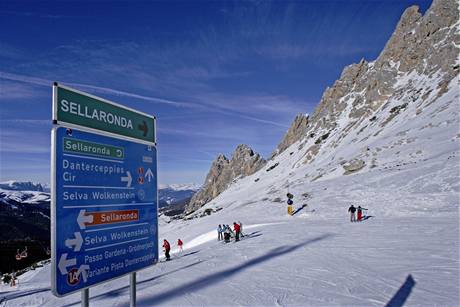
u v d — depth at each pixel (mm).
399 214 31281
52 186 3760
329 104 153375
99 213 4398
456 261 13117
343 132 109938
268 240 24062
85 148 4238
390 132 75938
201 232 40969
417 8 125812
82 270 4074
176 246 38688
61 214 3848
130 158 5051
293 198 49938
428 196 34219
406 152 54844
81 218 4117
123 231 4805
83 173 4188
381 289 10336
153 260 5410
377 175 47906
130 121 5082
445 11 108062
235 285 12203
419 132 63094
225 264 17047
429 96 82375
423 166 44250
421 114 74625
